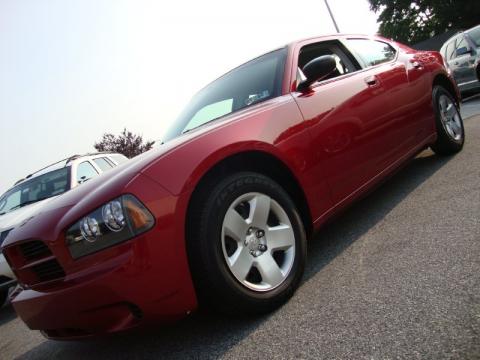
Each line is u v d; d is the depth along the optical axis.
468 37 10.07
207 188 2.33
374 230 3.30
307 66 3.04
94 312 2.10
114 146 26.41
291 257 2.61
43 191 6.38
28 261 2.38
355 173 3.21
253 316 2.45
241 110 3.07
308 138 2.88
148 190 2.14
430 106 4.52
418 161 5.12
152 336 2.67
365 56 4.00
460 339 1.69
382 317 2.03
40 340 3.55
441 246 2.62
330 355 1.86
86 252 2.10
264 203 2.52
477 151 4.66
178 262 2.12
